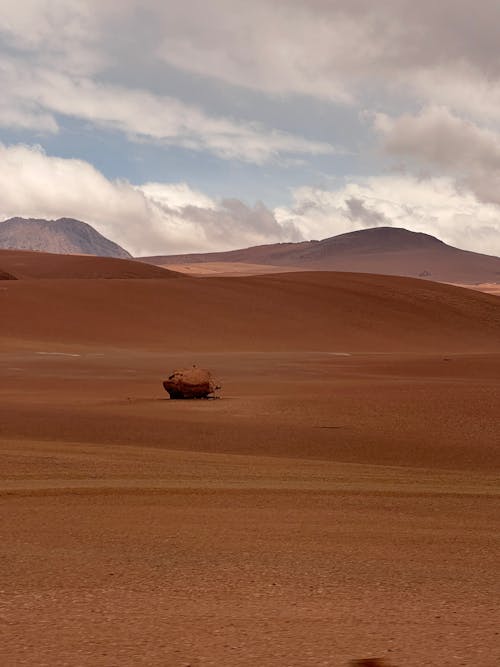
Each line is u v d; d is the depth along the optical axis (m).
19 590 13.83
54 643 10.89
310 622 12.02
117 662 10.16
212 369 108.81
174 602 13.11
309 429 49.94
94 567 15.70
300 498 25.97
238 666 10.07
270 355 145.38
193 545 18.11
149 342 165.25
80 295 193.75
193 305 199.88
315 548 18.00
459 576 15.39
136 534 19.41
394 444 45.16
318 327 197.38
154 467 33.72
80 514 22.28
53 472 31.38
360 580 14.88
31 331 162.38
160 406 61.41
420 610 12.79
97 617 12.17
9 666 10.00
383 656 10.48
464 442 45.72
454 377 98.62
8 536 19.00
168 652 10.56
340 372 105.12
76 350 145.00
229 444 44.94
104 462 34.69
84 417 54.91
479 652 10.69
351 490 27.95
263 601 13.23
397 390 71.75
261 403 62.28
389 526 21.27
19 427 50.22
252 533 19.80
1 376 93.94
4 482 28.41
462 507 24.95
